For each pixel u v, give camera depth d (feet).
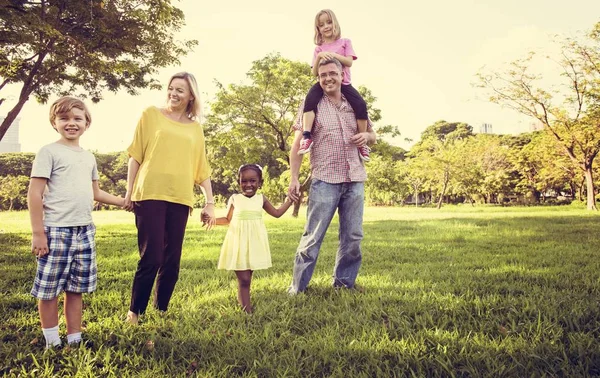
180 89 11.03
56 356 8.21
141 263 10.29
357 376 7.27
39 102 46.65
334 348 8.33
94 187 9.89
